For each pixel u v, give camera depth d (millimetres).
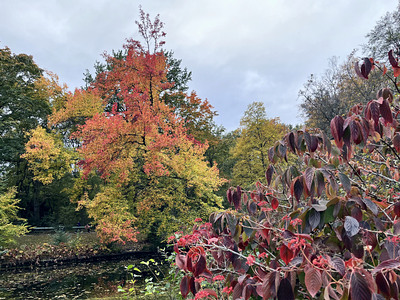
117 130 13633
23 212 24484
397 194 2072
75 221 23750
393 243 1259
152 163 13391
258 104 22859
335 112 13562
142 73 16125
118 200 14953
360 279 886
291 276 1213
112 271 13188
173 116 15141
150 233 17719
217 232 1935
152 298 4449
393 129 1936
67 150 20312
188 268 1344
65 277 12336
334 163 1960
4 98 21156
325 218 1508
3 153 20359
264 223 1912
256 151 21766
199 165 15109
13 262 14523
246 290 1410
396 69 1715
